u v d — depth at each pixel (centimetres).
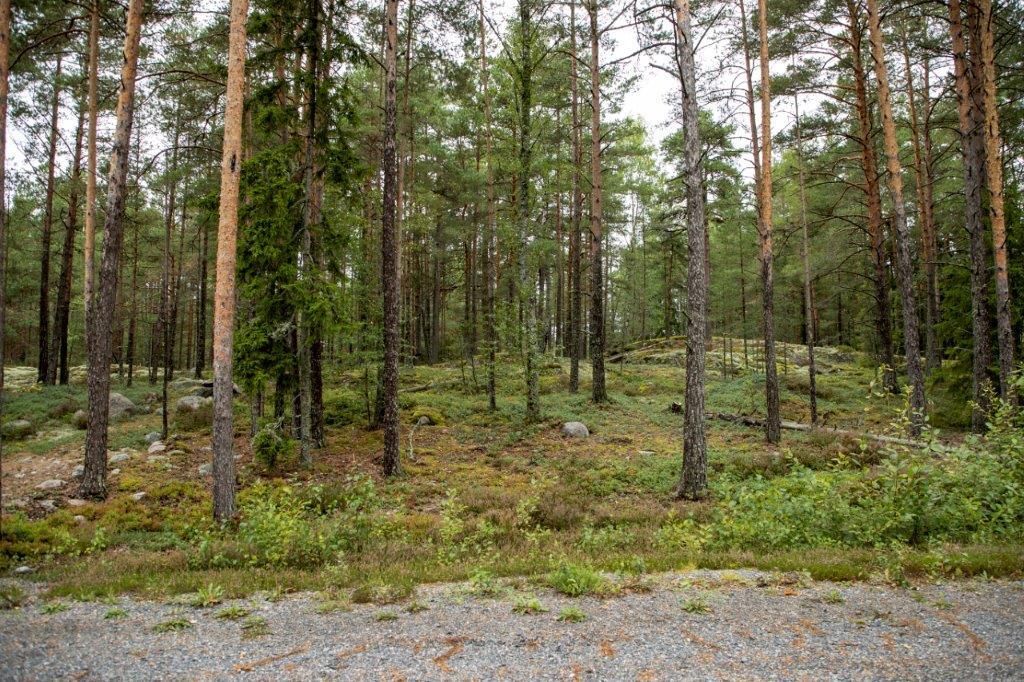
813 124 2062
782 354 3281
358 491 1198
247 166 1363
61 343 2566
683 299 4062
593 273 2161
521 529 984
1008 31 1477
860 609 521
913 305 1531
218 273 1012
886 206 2708
